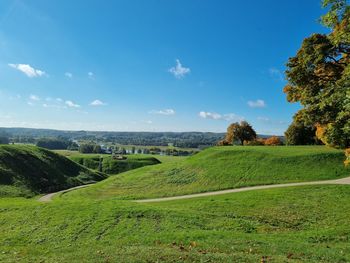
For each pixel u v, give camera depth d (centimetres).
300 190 3884
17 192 6719
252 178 5178
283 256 1720
